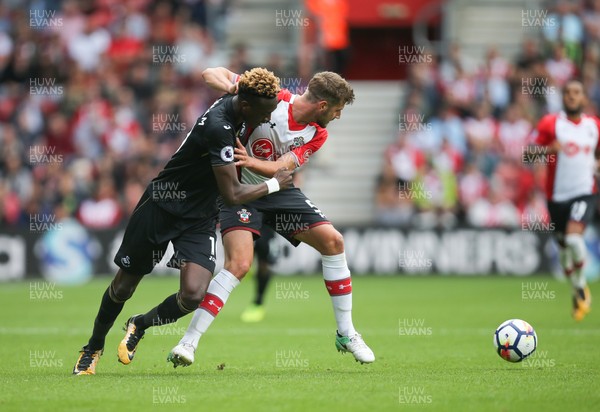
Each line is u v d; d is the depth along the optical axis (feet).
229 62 212.02
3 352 91.61
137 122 209.05
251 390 65.36
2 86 212.43
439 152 202.69
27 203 193.98
